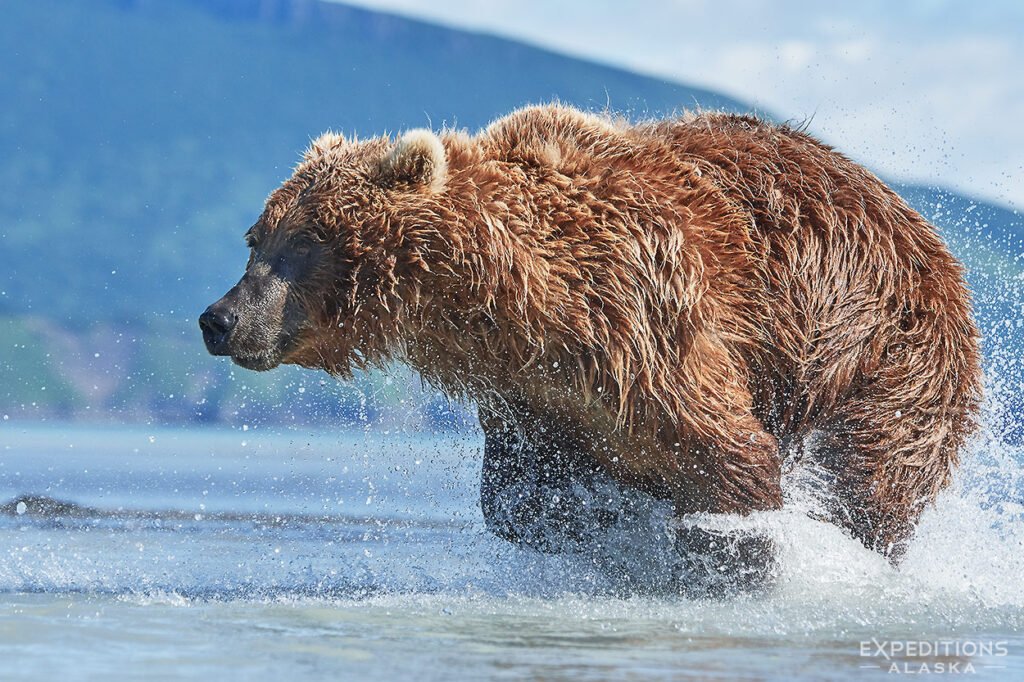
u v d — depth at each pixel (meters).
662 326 15.51
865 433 16.89
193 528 23.48
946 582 17.19
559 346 15.46
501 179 15.59
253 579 17.06
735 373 15.90
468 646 11.88
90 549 19.59
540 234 15.34
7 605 14.29
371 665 10.75
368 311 15.66
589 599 15.69
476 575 17.83
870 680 10.66
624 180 15.85
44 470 41.69
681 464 15.80
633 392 15.48
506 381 16.33
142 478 38.47
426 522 26.09
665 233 15.64
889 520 17.06
